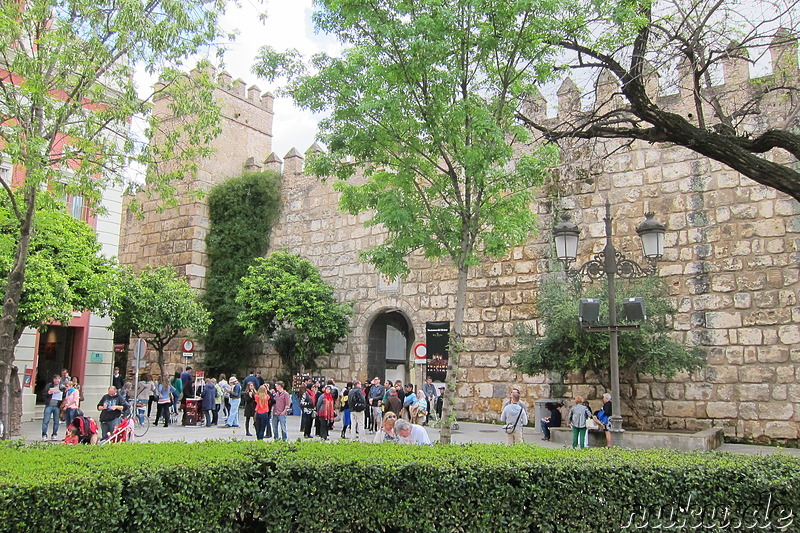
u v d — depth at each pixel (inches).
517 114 402.0
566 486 241.4
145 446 281.6
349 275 1062.4
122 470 226.1
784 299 660.1
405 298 979.9
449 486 240.2
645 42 365.7
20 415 617.6
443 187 401.1
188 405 813.2
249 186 1167.0
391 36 353.4
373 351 1047.0
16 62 377.4
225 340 1112.8
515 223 384.2
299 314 992.2
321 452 265.9
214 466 238.7
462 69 367.9
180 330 1033.5
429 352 931.3
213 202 1165.1
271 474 245.0
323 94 383.6
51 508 205.3
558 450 282.8
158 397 805.9
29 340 798.5
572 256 439.2
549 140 407.5
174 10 398.9
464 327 899.4
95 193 412.2
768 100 671.8
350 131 379.2
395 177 390.3
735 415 669.9
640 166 773.3
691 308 711.7
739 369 674.8
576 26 362.3
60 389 705.0
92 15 396.8
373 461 248.8
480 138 369.4
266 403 634.2
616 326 394.3
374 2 360.8
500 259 879.1
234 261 1136.8
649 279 690.2
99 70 408.2
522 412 487.2
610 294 403.2
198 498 234.5
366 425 789.9
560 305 675.4
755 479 242.8
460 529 239.0
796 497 240.2
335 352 1048.8
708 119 708.7
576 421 544.1
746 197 698.2
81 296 661.3
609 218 420.8
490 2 348.2
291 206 1167.6
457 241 397.4
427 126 368.8
